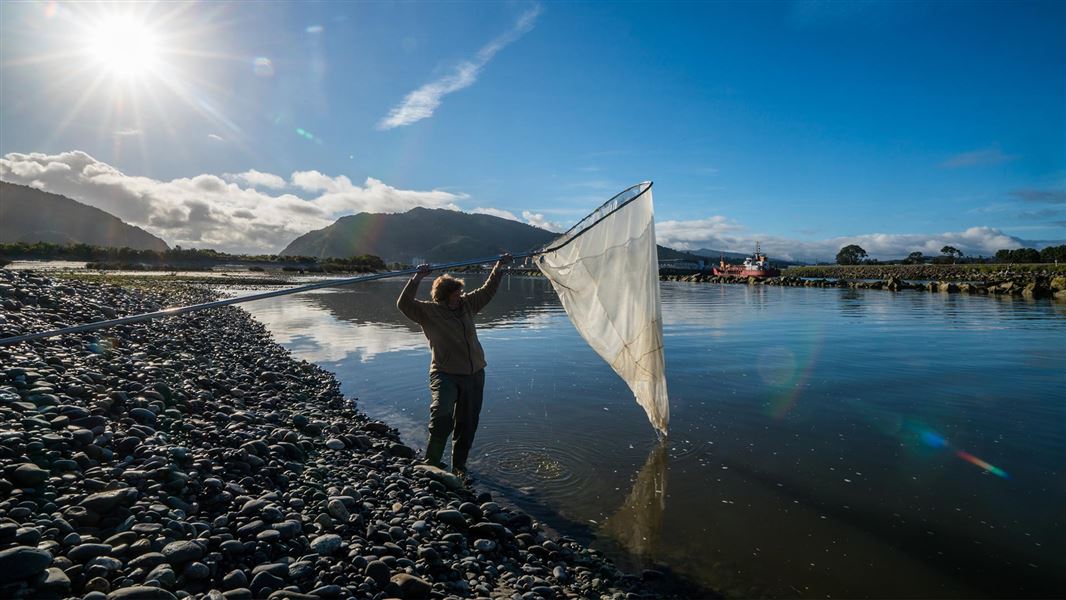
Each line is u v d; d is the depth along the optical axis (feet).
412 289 19.97
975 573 13.67
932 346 47.09
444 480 18.86
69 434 15.33
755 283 209.97
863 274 306.55
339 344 51.08
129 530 11.84
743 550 15.01
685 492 18.57
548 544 15.29
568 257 23.62
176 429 19.44
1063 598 12.64
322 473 18.49
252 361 38.32
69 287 52.54
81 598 9.45
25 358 21.99
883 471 19.98
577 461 21.47
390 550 13.74
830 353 43.91
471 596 12.56
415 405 30.19
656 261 22.59
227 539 12.48
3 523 10.82
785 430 24.71
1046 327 60.13
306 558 12.48
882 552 14.69
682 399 29.81
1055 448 21.95
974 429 24.36
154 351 33.09
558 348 47.91
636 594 13.15
